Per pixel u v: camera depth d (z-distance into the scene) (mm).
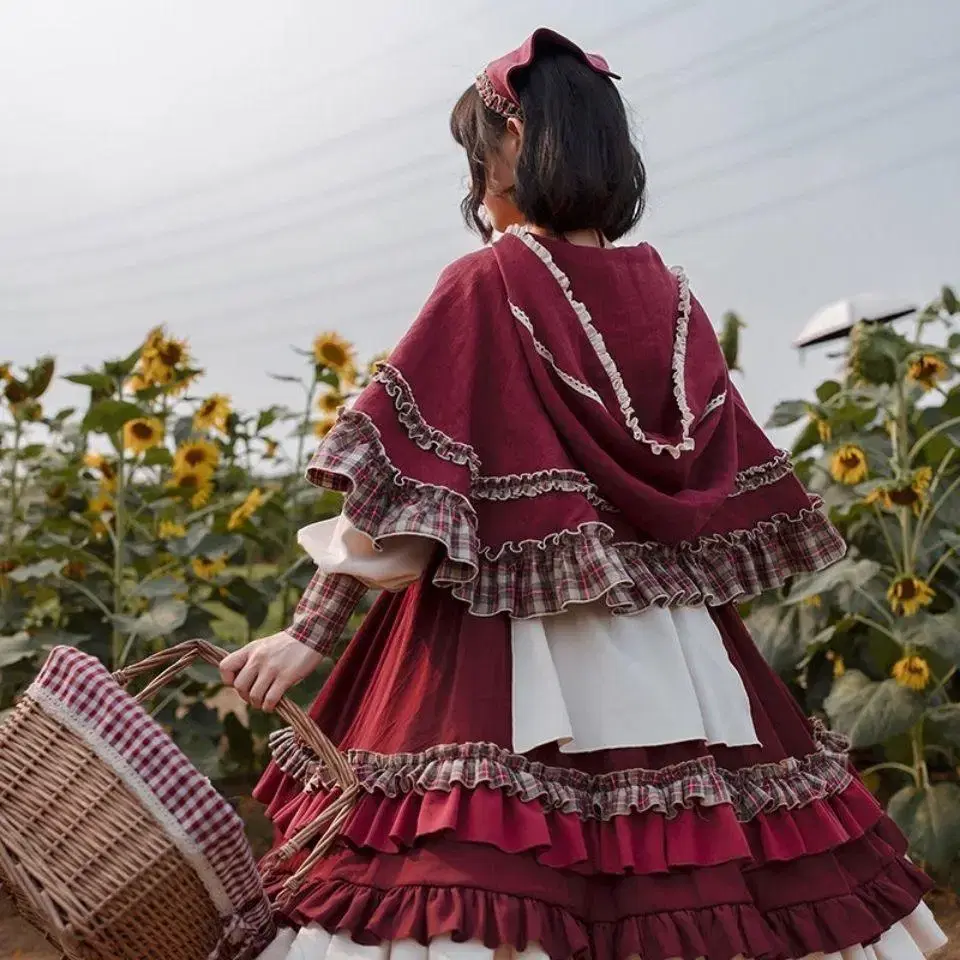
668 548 1771
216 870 1475
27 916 1553
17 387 3748
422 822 1506
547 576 1632
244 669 1645
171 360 3727
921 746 3350
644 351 1787
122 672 1648
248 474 4449
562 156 1783
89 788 1471
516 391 1696
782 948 1552
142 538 4145
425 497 1599
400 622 1770
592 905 1555
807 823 1676
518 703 1592
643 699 1616
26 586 3775
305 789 1702
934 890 3270
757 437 1970
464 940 1446
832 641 3812
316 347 4043
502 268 1760
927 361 3695
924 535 3832
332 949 1506
